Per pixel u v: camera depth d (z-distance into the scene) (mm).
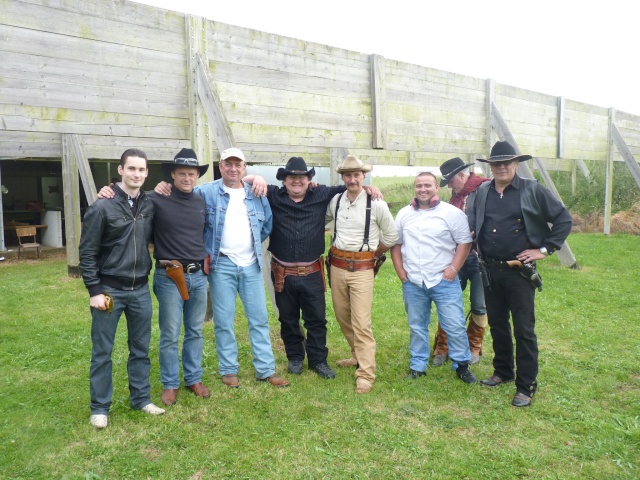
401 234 4215
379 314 6047
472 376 4129
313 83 7297
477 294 4512
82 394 3812
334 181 7719
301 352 4430
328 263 4273
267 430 3350
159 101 5980
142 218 3420
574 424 3432
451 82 9438
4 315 5793
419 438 3260
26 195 12719
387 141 8367
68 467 2918
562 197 16844
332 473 2883
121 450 3098
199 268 3752
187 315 3850
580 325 5609
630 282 7758
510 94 10570
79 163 6020
